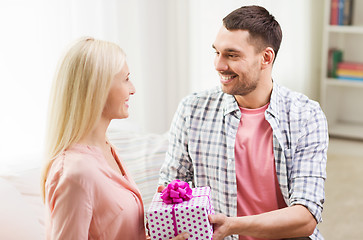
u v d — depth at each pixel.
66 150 1.19
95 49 1.19
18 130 2.42
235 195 1.55
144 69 3.24
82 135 1.21
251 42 1.45
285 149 1.52
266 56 1.49
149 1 3.16
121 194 1.23
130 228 1.24
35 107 2.48
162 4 3.26
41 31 2.46
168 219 1.23
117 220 1.21
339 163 3.72
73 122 1.18
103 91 1.19
